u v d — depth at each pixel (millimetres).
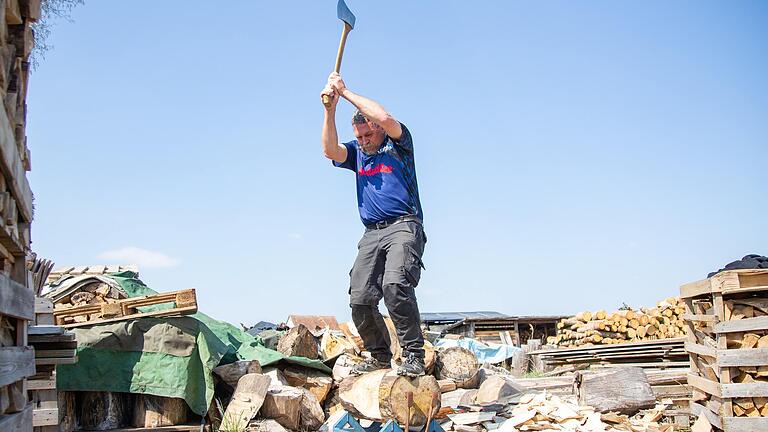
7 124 3156
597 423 6371
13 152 3365
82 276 9586
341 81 5547
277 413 8211
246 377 8336
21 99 3896
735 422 5781
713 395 6113
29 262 7562
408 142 5625
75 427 8227
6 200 3289
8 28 3596
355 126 5688
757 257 6238
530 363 15109
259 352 9414
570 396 8578
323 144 5770
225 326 10344
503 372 11352
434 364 9602
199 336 8594
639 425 6926
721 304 5938
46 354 6586
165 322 8469
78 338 8102
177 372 8328
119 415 8391
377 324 5895
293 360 9438
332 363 10211
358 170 5820
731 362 5840
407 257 5406
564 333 16188
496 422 6441
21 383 3871
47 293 9391
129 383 8180
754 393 5770
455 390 9328
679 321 14320
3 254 3611
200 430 8336
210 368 8500
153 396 8352
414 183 5691
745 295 6039
